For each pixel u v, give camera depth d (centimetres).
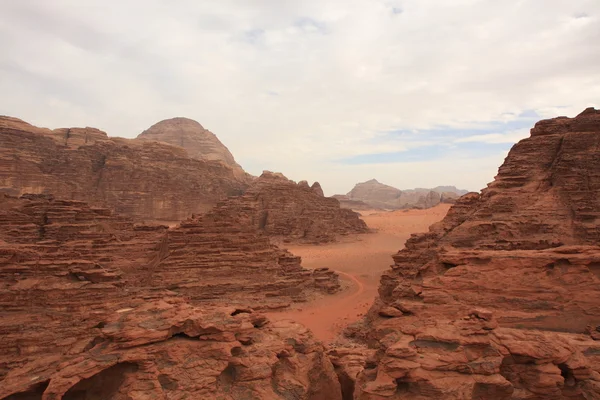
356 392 2053
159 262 4997
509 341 2022
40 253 3838
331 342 3728
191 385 1908
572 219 4600
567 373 2011
